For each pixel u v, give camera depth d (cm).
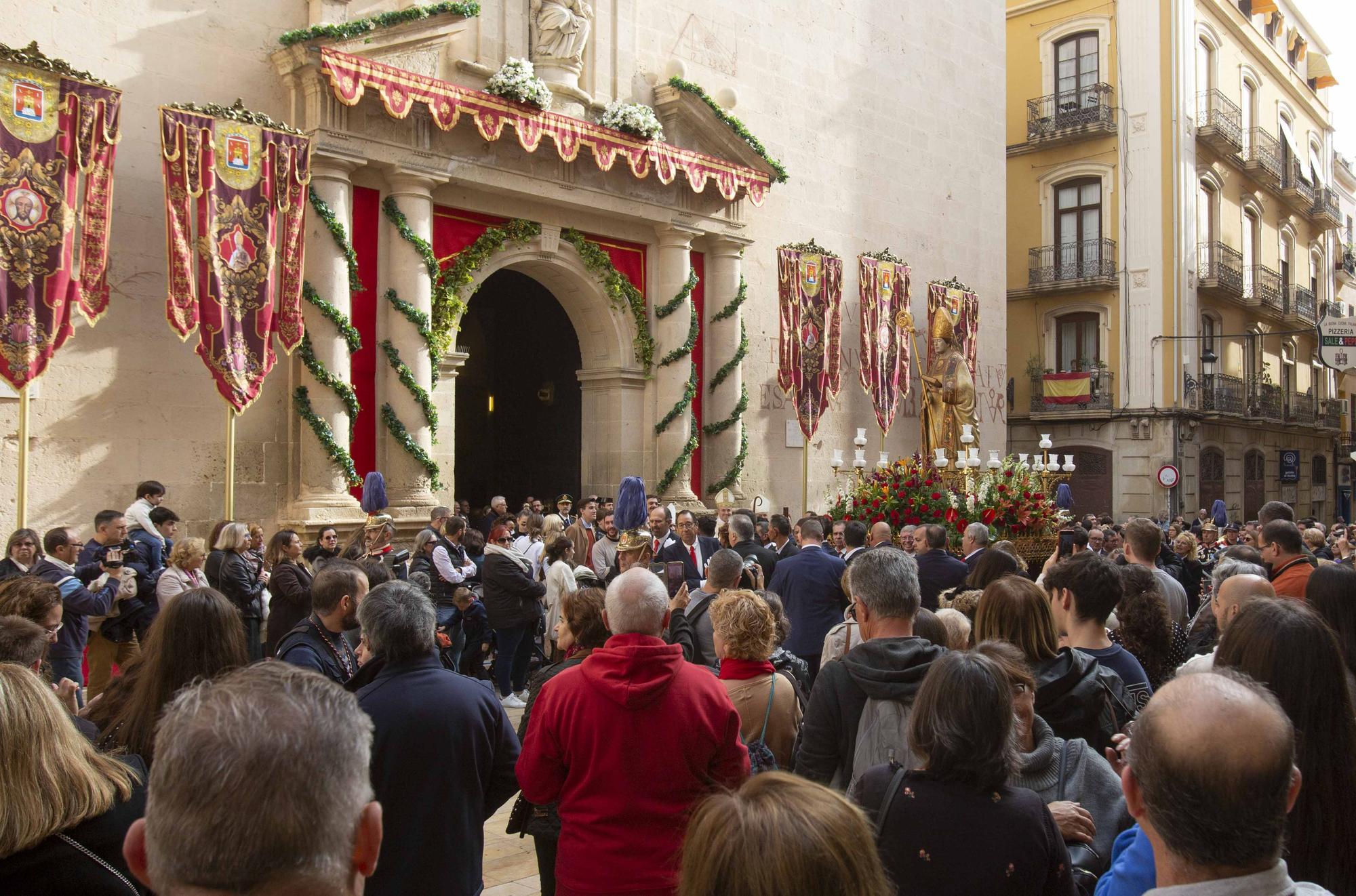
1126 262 2750
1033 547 1252
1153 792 189
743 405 1692
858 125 1984
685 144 1617
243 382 1105
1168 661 477
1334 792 272
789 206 1839
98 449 1090
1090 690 353
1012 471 1311
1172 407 2661
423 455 1286
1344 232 4191
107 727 345
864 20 2012
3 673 243
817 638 697
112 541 816
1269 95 3297
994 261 2280
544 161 1439
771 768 405
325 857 151
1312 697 278
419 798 328
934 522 1249
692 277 1633
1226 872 183
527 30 1456
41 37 1060
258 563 854
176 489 1145
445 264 1374
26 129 955
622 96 1559
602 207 1504
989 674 259
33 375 955
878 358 1877
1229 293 2853
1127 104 2755
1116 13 2780
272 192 1128
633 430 1588
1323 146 3806
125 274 1116
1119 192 2766
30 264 955
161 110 1049
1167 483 2483
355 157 1238
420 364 1300
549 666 454
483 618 1003
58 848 237
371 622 349
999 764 252
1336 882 268
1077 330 2862
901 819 252
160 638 341
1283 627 287
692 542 1020
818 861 158
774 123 1822
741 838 162
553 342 1858
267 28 1228
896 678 339
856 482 1541
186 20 1165
